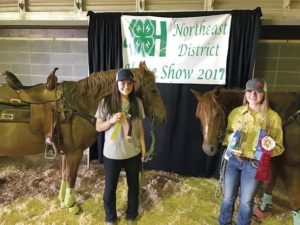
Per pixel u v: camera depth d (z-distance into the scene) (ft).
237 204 7.74
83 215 7.23
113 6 9.55
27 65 10.82
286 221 7.06
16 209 7.45
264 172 4.89
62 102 6.61
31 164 10.39
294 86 8.86
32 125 6.60
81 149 7.09
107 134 5.82
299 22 8.25
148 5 9.27
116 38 9.14
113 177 5.94
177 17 8.58
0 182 8.91
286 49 8.61
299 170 5.82
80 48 10.12
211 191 8.63
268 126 5.01
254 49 8.09
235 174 5.47
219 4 8.81
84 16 9.78
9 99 6.61
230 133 5.34
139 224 6.95
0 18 10.53
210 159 9.39
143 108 6.35
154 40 8.88
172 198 8.16
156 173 9.87
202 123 5.61
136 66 9.21
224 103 5.69
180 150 9.73
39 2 10.06
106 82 6.66
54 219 7.07
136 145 5.98
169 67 8.98
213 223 6.98
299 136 5.57
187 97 9.21
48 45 10.37
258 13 7.89
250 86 4.90
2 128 6.54
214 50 8.53
